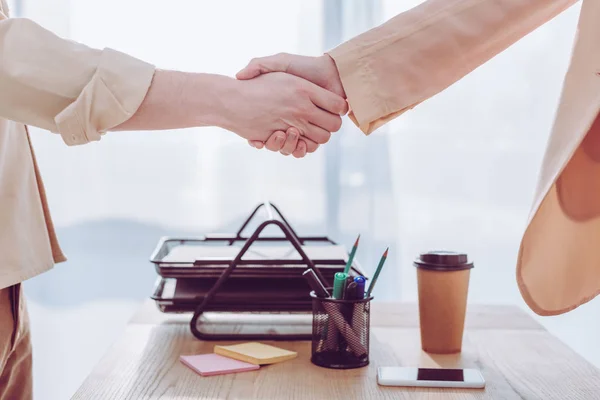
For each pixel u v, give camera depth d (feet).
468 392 3.05
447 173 7.58
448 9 3.74
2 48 3.31
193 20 7.39
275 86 3.81
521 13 3.67
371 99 3.77
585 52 2.79
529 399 2.98
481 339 3.90
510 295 7.68
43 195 3.94
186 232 7.60
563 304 3.01
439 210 7.60
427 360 3.52
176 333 3.98
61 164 7.47
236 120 3.83
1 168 3.52
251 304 3.96
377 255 7.56
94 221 7.55
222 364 3.36
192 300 3.97
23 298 4.07
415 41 3.73
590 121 2.69
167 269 4.00
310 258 4.09
